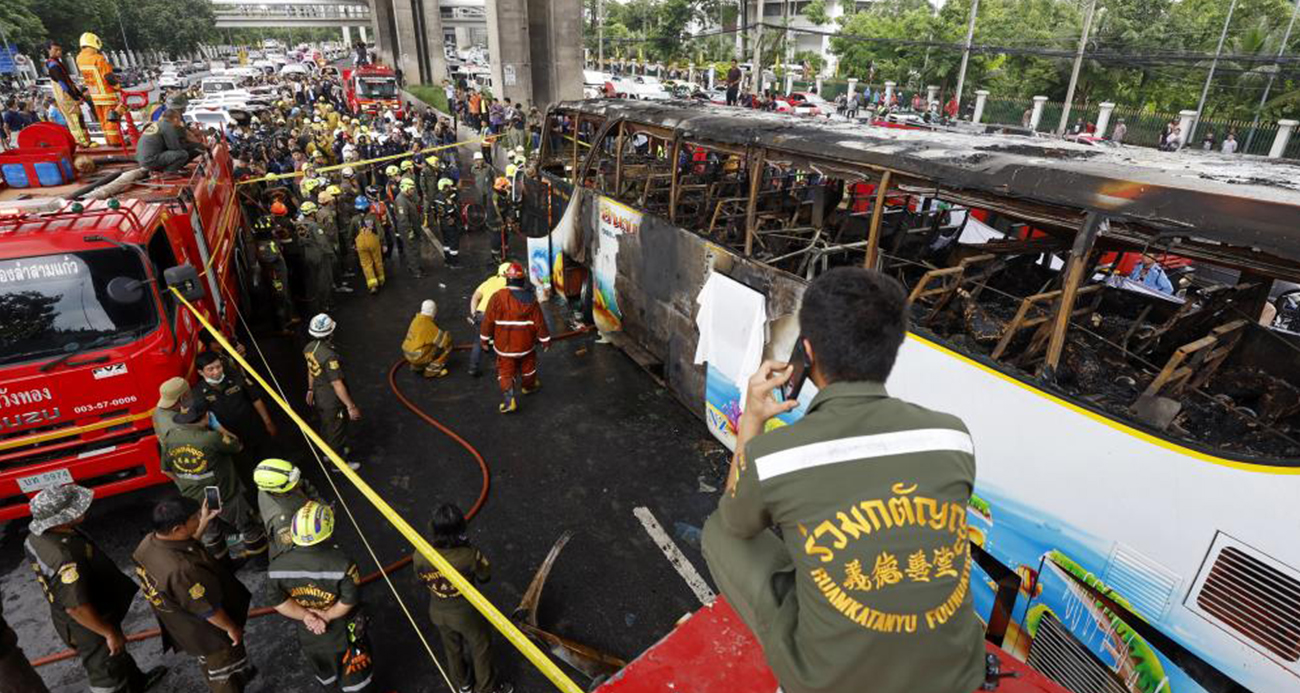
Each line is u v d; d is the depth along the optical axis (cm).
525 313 720
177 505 352
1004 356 436
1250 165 446
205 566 363
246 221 1090
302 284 1026
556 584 510
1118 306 528
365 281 1160
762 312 568
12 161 714
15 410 483
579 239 941
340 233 1145
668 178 798
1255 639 288
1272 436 357
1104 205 347
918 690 127
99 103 982
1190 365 382
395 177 1359
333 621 374
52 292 494
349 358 877
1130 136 2797
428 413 749
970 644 133
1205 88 2681
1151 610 325
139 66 7944
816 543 128
